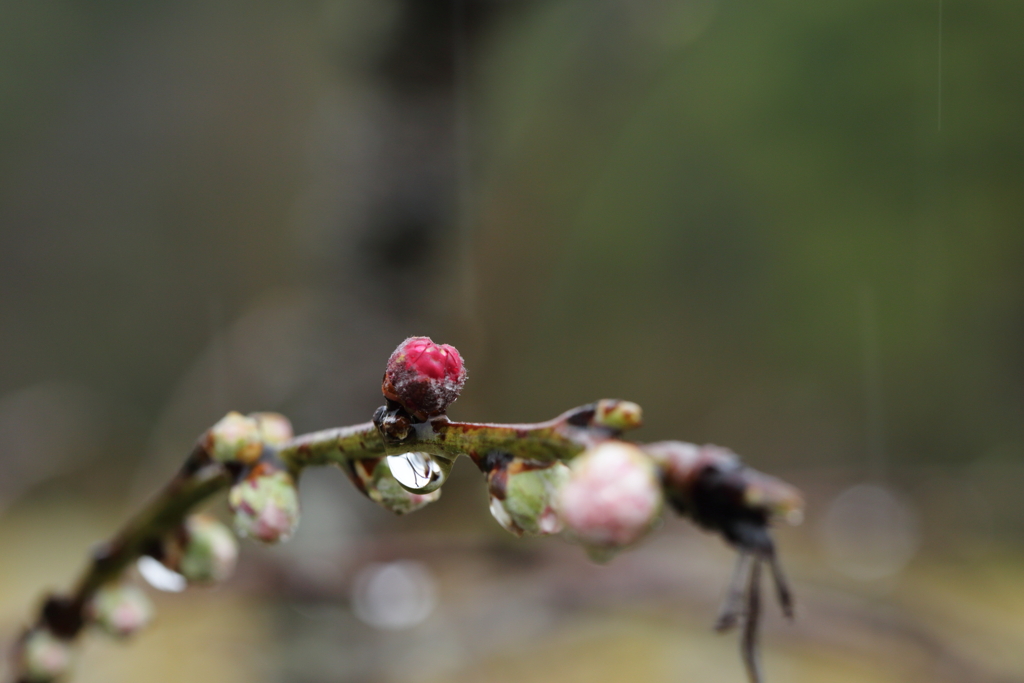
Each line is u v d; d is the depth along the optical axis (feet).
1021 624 2.16
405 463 0.93
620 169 4.08
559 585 1.76
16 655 1.09
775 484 0.85
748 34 3.30
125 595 1.09
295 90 5.47
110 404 5.08
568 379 4.38
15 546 3.52
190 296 5.49
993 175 2.94
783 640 1.68
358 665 1.98
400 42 2.35
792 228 3.72
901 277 3.37
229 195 5.63
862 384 3.90
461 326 2.42
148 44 5.50
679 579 1.73
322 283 2.43
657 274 4.37
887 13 2.95
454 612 1.87
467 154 2.41
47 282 5.37
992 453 3.52
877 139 3.11
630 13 2.39
